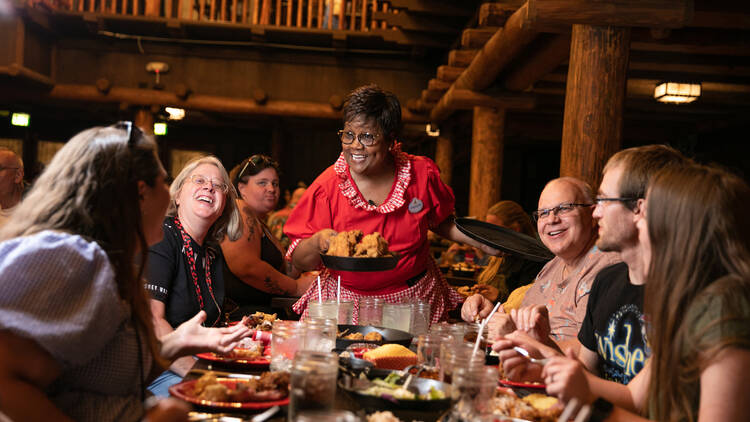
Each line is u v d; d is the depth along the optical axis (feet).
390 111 8.54
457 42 29.27
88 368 4.18
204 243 8.61
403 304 7.61
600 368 6.09
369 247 7.62
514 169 53.26
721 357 3.81
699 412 3.93
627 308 5.68
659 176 4.35
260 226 12.42
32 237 3.83
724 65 23.81
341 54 34.47
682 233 4.16
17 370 3.60
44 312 3.68
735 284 3.95
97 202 4.14
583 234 7.58
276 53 34.45
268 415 4.19
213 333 5.40
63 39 33.94
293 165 50.72
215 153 45.73
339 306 7.61
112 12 32.76
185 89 33.30
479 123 26.30
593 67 13.28
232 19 33.96
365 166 8.66
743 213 4.11
